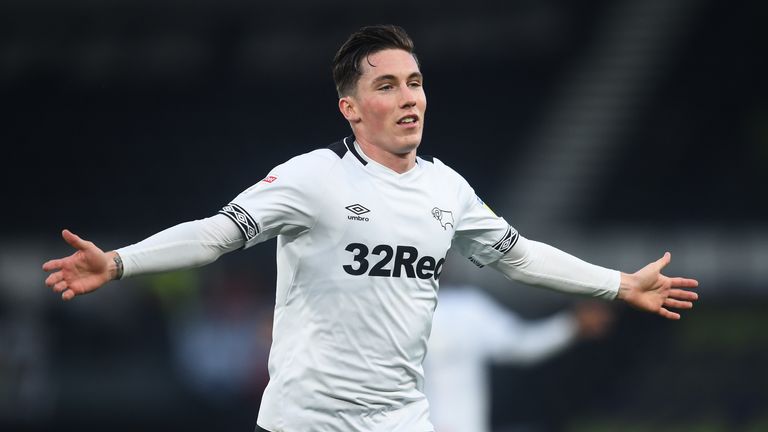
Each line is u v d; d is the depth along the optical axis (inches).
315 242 611.2
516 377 1877.5
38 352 2087.8
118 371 2199.8
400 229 617.6
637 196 2470.5
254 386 1876.2
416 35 2962.6
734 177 2518.5
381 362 619.2
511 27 2923.2
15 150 3065.9
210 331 1909.4
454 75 2920.8
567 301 1934.1
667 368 1990.7
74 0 3142.2
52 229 2906.0
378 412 625.0
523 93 2861.7
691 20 2770.7
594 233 2233.0
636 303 688.4
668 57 2723.9
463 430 1056.2
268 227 603.8
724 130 2623.0
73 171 3029.0
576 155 2544.3
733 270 2107.5
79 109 3088.1
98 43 3117.6
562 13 2908.5
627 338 2034.9
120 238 2861.7
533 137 2642.7
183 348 2079.2
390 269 616.7
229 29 3070.9
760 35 2699.3
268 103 3034.0
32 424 2048.5
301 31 3031.5
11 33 3152.1
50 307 2281.0
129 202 2962.6
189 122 3043.8
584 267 685.3
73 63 3097.9
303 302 620.4
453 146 2842.0
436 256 631.2
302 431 616.7
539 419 1861.5
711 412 1911.9
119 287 2300.7
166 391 2142.0
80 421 2081.7
